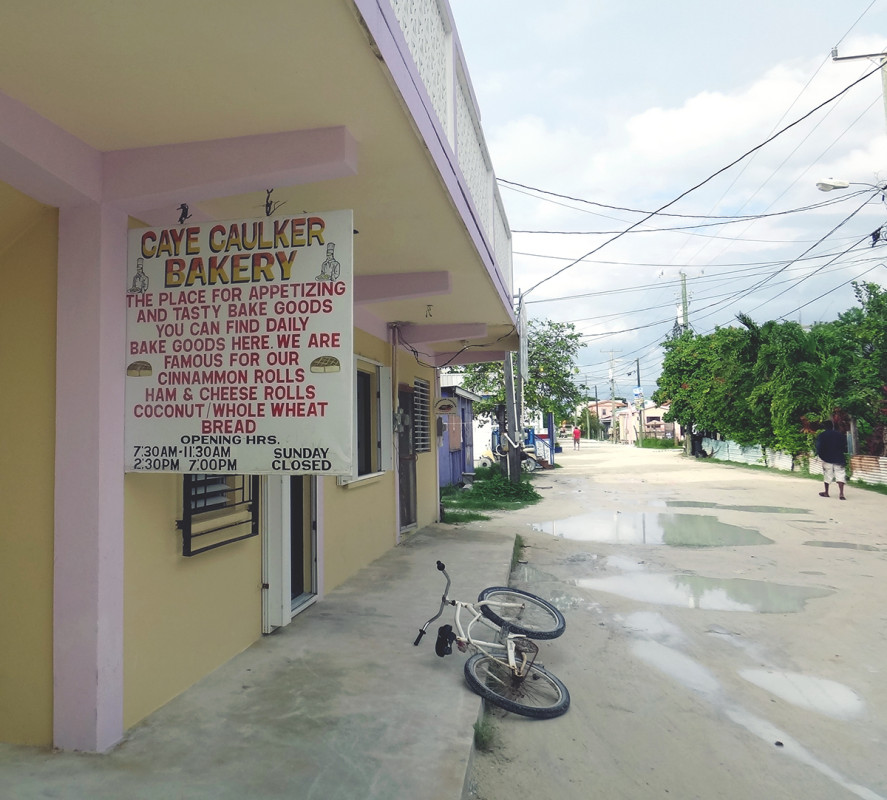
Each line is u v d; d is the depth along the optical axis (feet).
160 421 10.35
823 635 17.63
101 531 9.93
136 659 10.82
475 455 83.30
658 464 90.07
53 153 9.43
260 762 9.69
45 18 7.23
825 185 42.09
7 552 10.28
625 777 10.53
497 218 24.39
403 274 19.44
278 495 15.67
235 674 13.05
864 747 11.64
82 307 10.14
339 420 9.82
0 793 8.72
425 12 12.35
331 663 13.73
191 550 11.99
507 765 10.76
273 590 15.60
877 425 56.59
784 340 64.18
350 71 8.54
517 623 15.05
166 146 10.33
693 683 14.40
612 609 20.03
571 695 13.67
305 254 10.07
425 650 14.58
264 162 10.18
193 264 10.41
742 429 76.38
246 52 8.03
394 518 27.40
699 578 24.02
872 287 58.70
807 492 50.55
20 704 10.16
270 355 10.06
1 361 10.52
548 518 38.96
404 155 11.10
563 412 81.76
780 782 10.48
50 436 10.22
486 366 76.69
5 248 10.66
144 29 7.50
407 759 9.84
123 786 8.98
